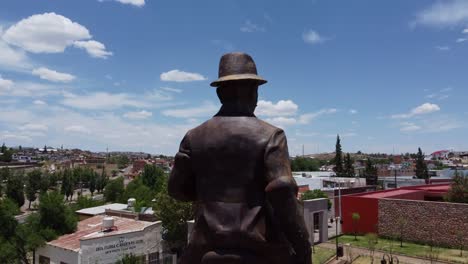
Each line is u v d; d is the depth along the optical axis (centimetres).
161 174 7556
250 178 412
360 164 14975
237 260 394
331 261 3139
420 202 3894
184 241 2911
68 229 2827
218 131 429
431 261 2970
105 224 2669
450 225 3678
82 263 2323
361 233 4247
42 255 2639
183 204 2897
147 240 2722
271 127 427
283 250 411
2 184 8681
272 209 414
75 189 10344
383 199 4138
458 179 4528
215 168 424
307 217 3662
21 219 4756
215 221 411
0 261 2670
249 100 450
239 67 446
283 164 409
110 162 18012
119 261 2436
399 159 16262
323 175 8188
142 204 4428
